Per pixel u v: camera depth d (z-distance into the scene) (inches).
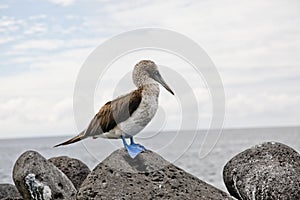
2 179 1708.9
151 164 433.7
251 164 477.7
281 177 460.4
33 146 6688.0
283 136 6269.7
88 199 413.7
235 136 7421.3
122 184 420.5
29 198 477.1
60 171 490.3
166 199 419.2
